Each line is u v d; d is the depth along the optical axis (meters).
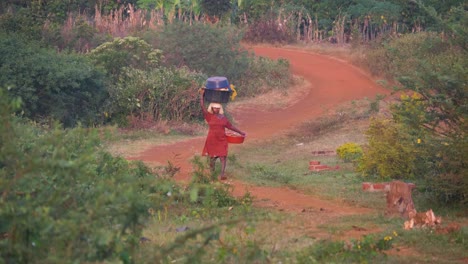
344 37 102.19
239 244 19.36
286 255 18.95
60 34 68.69
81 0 93.62
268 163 41.25
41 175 14.77
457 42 28.03
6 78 46.28
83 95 51.09
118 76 57.94
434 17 29.06
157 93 54.03
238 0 106.50
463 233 21.75
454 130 27.27
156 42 70.81
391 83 69.31
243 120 59.50
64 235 13.23
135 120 52.62
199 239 19.88
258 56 84.94
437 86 26.94
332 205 29.02
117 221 15.38
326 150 45.97
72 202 14.32
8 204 13.10
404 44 73.44
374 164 34.41
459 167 26.91
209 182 29.58
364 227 23.38
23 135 15.80
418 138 27.69
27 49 49.12
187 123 54.38
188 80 55.78
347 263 18.61
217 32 70.94
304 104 66.38
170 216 25.03
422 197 29.27
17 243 13.27
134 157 41.59
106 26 84.62
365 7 102.62
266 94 70.31
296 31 105.62
